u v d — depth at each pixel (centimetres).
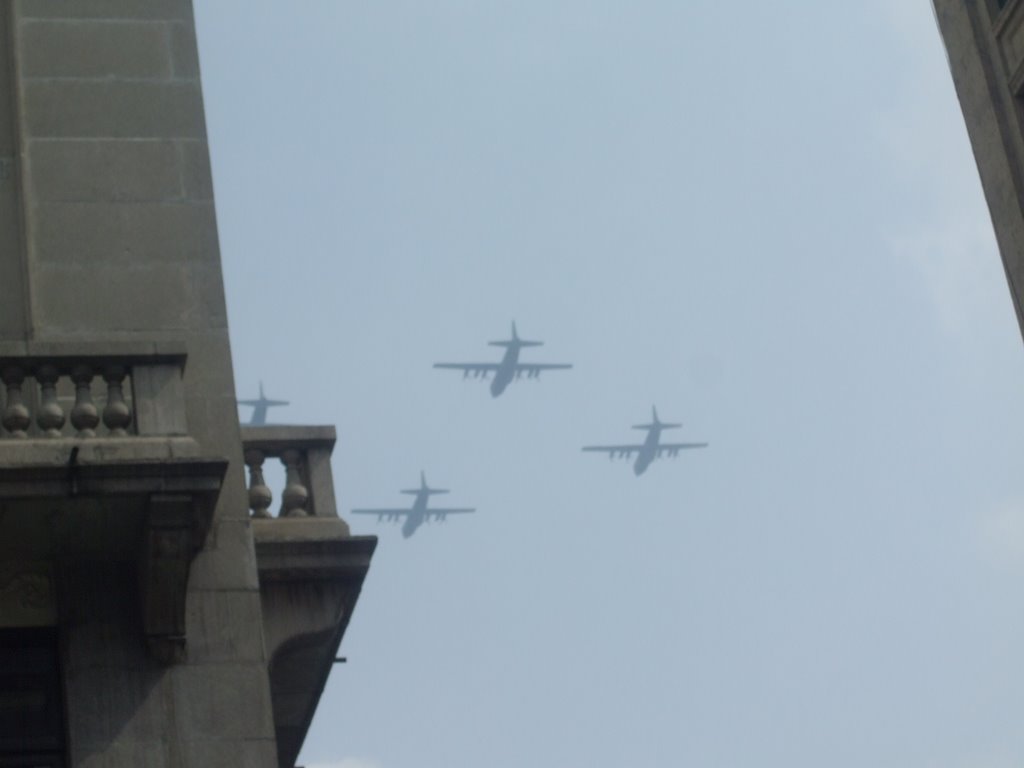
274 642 4747
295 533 4803
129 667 4262
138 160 4919
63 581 4331
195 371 4650
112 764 4156
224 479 4441
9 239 4778
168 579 4234
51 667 4281
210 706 4250
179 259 4800
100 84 5009
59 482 4116
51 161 4872
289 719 5294
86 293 4719
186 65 5091
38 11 5088
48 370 4319
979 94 7344
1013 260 7131
